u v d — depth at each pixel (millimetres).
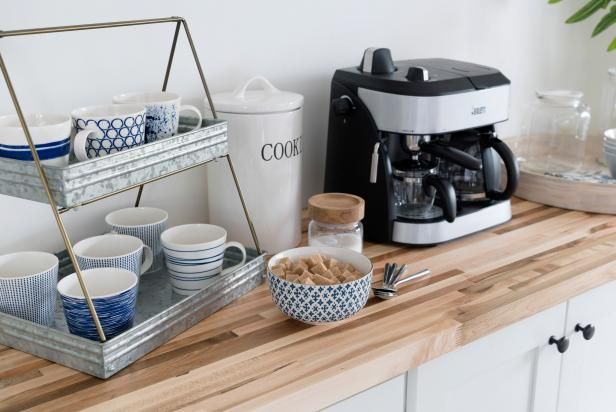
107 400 911
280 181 1308
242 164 1282
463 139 1488
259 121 1256
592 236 1459
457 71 1436
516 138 2000
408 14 1712
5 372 973
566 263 1324
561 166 1749
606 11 2168
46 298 1047
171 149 1034
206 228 1220
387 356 1018
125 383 947
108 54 1263
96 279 1051
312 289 1046
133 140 1018
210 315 1131
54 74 1208
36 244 1246
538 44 2041
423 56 1778
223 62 1428
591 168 1754
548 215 1590
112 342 946
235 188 1300
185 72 1377
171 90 1367
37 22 1170
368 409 1046
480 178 1546
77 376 962
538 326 1271
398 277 1247
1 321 1024
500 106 1423
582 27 2133
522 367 1290
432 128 1322
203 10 1370
